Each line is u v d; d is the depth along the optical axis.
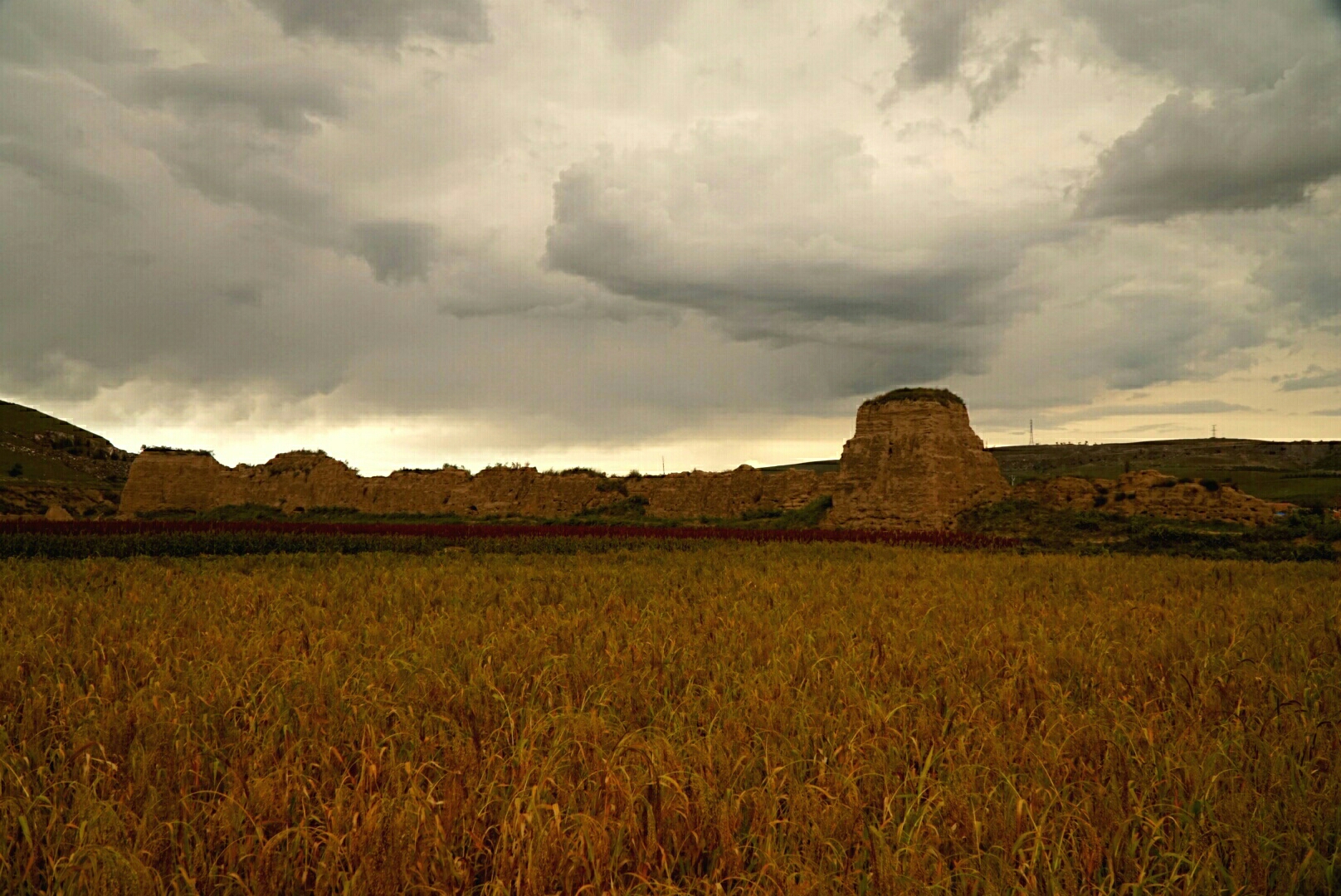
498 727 7.40
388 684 8.96
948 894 4.86
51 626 12.66
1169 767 6.36
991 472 59.72
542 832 5.08
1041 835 5.05
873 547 40.25
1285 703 8.01
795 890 4.77
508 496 83.06
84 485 133.25
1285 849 5.38
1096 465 160.12
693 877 5.19
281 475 91.69
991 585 20.61
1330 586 21.48
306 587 18.77
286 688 8.22
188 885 4.78
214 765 6.30
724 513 74.06
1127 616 14.81
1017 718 7.77
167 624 13.02
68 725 7.37
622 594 17.89
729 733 7.07
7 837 5.28
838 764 6.49
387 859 5.03
